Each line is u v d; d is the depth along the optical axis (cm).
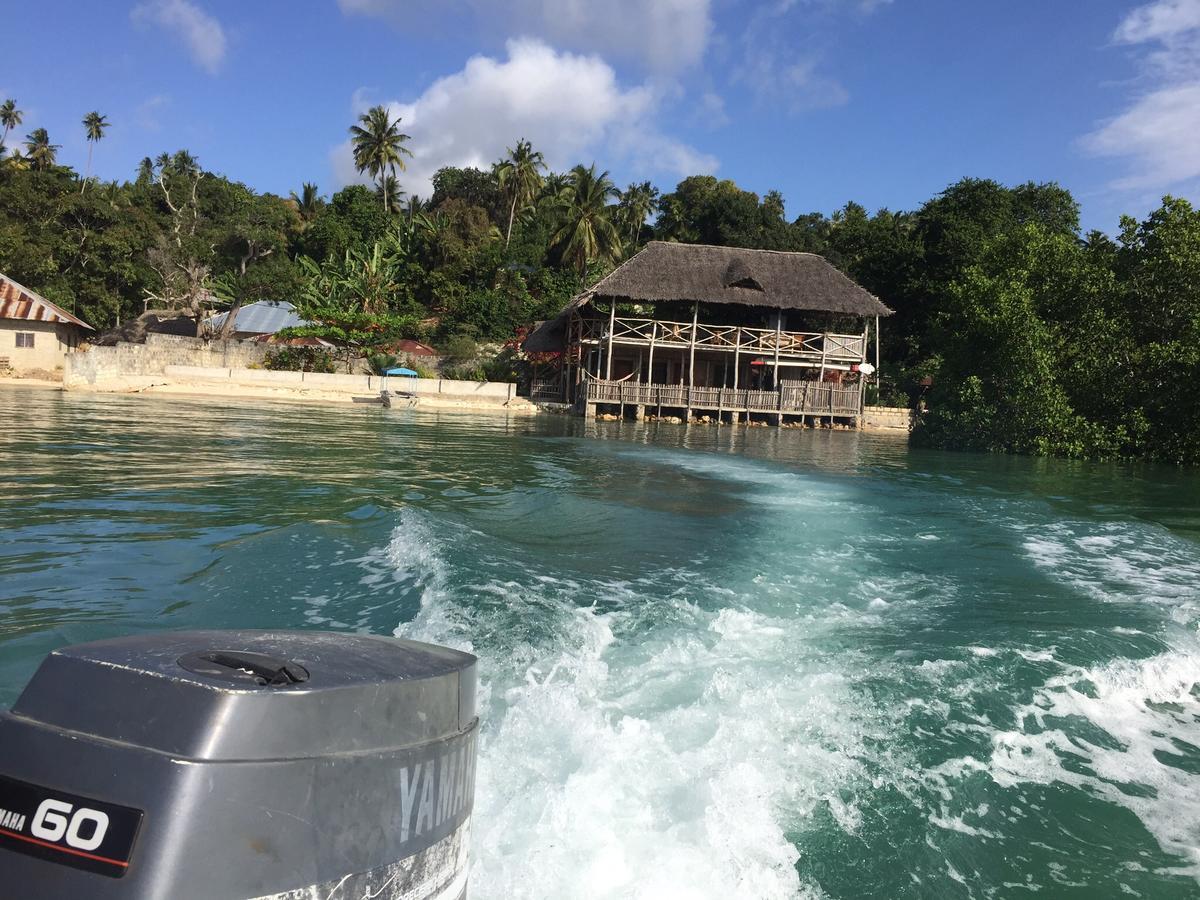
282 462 1216
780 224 6356
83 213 5016
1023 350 2245
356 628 424
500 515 825
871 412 3825
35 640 394
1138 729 365
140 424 1780
